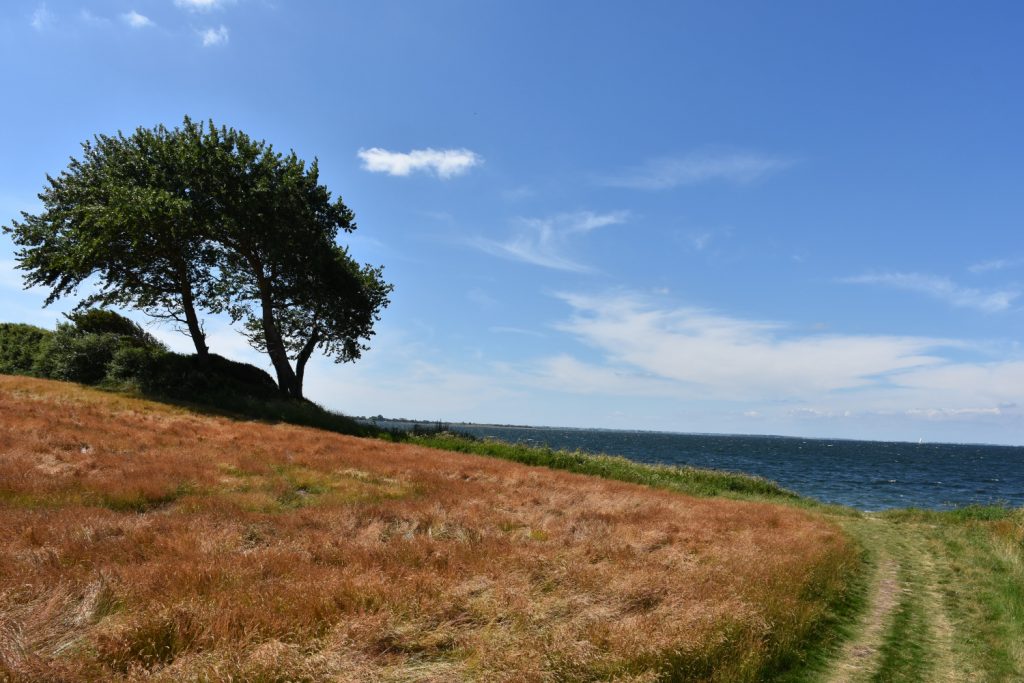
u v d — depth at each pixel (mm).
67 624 5441
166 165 31969
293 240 33719
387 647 5676
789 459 87750
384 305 42344
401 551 9000
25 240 32469
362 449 22016
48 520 8898
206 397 31016
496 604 6848
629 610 7309
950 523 19688
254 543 9234
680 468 29297
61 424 17812
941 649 7840
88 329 35812
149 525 9250
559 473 22797
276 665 4902
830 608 9016
